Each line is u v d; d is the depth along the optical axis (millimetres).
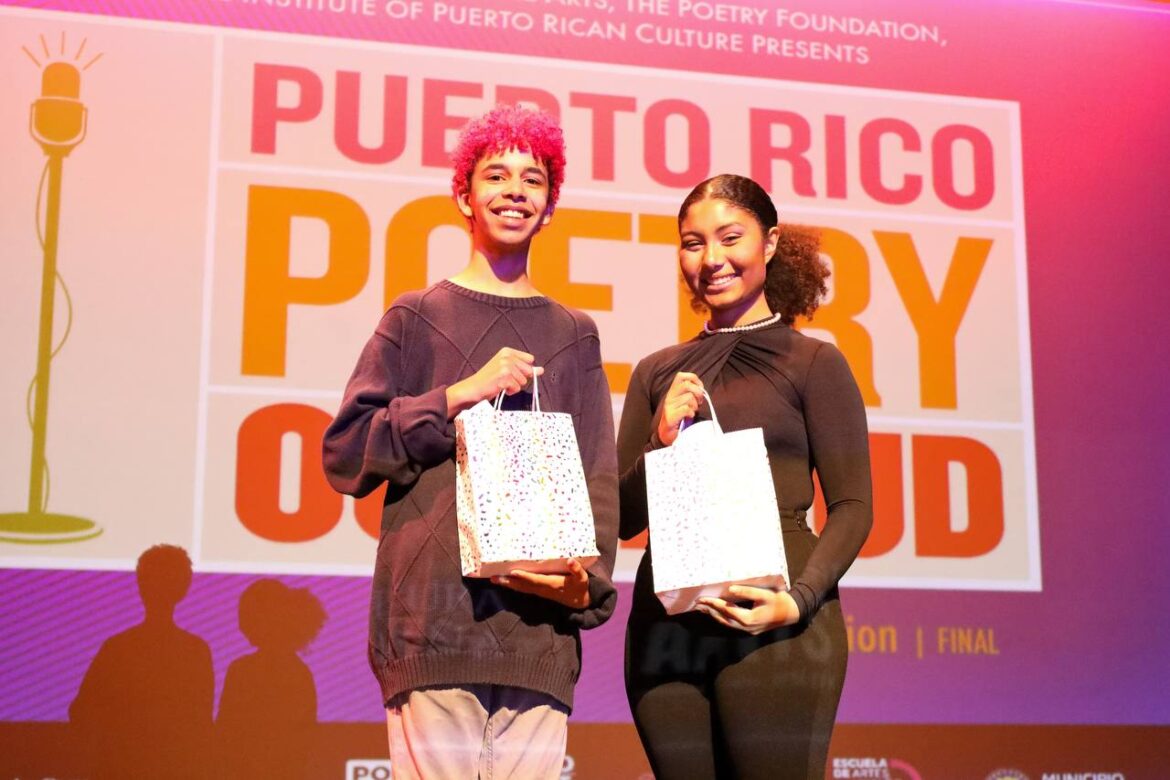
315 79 3482
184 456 3254
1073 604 3559
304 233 3410
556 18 3625
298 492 3297
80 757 3062
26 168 3301
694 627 2068
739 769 1991
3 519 3139
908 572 3500
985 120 3795
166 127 3387
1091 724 3496
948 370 3635
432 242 3477
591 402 2109
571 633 2010
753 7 3734
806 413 2135
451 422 1959
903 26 3803
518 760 1929
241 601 3213
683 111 3637
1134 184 3834
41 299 3252
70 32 3379
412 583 1937
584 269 3506
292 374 3344
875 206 3689
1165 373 3736
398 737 1946
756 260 2236
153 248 3328
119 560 3176
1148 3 3924
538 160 2135
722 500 2010
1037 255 3748
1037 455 3635
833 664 2031
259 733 3158
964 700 3447
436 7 3572
